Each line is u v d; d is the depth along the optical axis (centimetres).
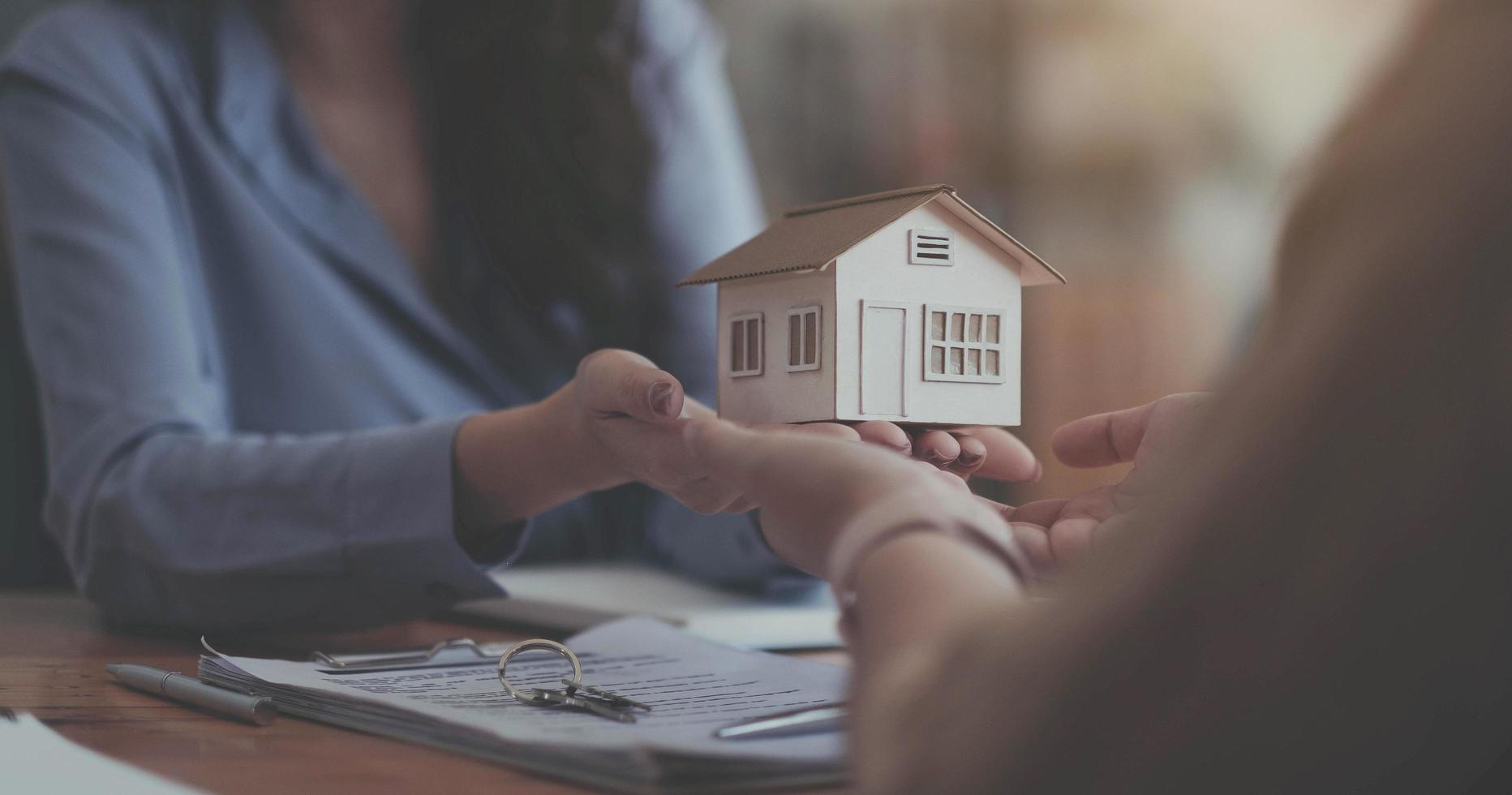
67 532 105
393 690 60
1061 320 229
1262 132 221
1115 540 27
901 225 64
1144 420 58
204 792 42
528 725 48
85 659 79
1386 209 23
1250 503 23
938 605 31
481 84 151
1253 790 24
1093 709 25
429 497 85
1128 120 228
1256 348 25
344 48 152
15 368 146
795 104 215
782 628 85
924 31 222
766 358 67
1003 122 228
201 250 140
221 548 91
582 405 71
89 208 123
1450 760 23
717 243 161
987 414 66
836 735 47
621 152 154
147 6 142
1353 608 23
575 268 153
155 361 116
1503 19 23
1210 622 24
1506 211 22
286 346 142
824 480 39
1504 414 22
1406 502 22
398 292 148
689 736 47
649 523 132
